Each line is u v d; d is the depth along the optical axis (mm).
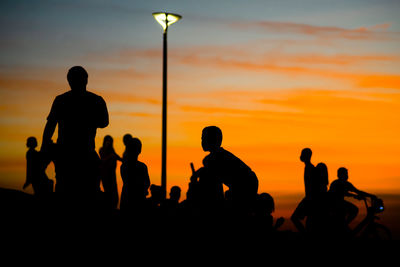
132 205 12281
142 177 12445
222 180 9727
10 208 12375
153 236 11117
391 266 12273
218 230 10102
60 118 9805
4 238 9992
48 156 9805
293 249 12227
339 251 13500
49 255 9578
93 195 9992
